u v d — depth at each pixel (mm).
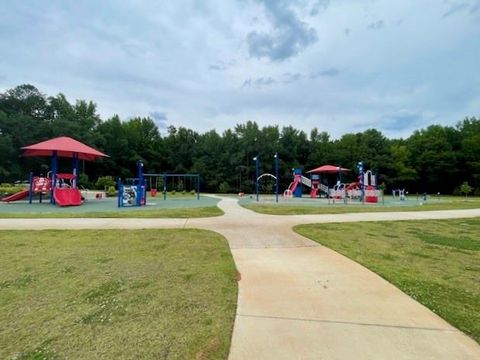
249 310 3254
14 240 6734
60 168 43062
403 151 48531
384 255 5660
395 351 2473
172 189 41219
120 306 3340
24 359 2350
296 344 2574
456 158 45219
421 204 20016
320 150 50156
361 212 13344
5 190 22406
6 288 3865
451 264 5113
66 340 2629
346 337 2697
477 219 11172
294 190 31984
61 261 5086
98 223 9289
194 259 5258
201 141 52062
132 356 2385
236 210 13789
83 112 52125
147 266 4840
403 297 3652
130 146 49281
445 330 2848
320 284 4082
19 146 39719
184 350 2475
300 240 6895
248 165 47312
